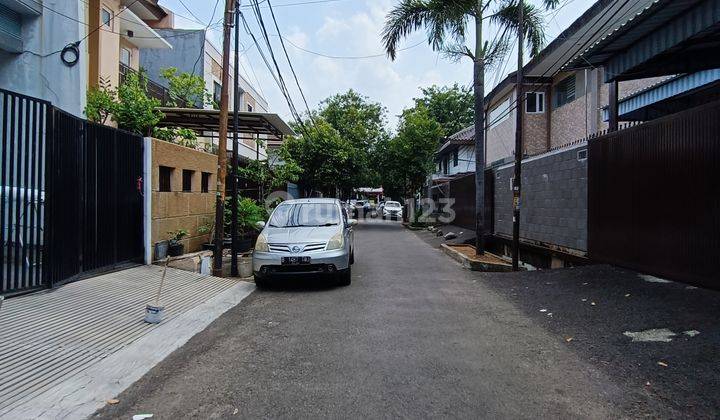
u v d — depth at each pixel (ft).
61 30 39.34
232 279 31.94
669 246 23.40
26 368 14.33
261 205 57.72
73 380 13.91
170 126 49.16
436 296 27.37
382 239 69.82
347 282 30.94
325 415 12.06
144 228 31.96
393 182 109.40
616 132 28.32
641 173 25.68
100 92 38.37
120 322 19.72
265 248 29.50
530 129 71.46
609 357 16.11
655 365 14.98
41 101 22.09
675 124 22.97
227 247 42.39
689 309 19.11
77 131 25.21
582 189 32.99
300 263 28.66
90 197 26.43
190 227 38.68
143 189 31.96
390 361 16.15
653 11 21.43
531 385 13.97
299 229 31.37
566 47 54.75
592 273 28.37
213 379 14.56
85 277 25.99
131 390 13.69
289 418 11.91
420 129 97.30
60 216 23.79
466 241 58.18
